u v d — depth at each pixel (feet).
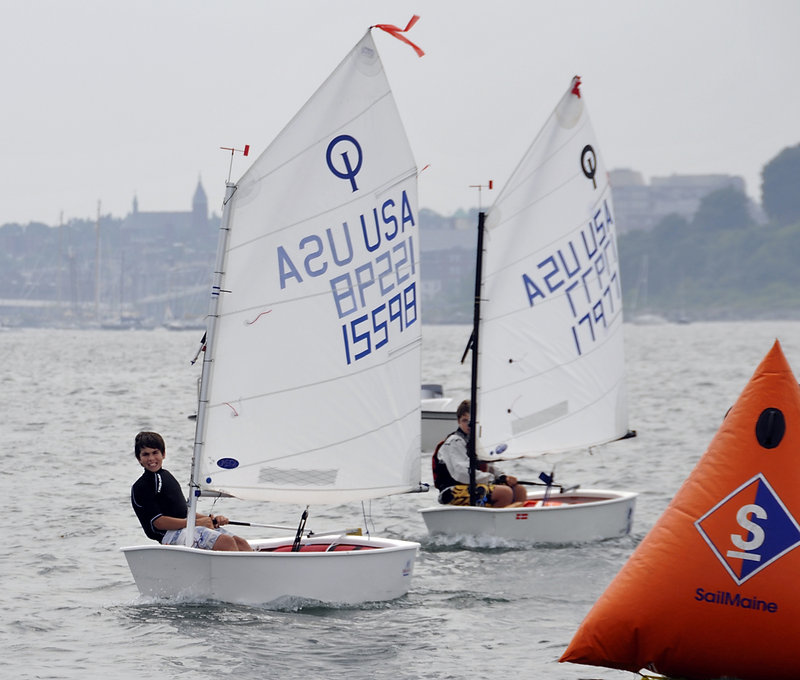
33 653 107.04
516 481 174.29
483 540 160.76
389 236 133.28
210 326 124.36
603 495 174.81
